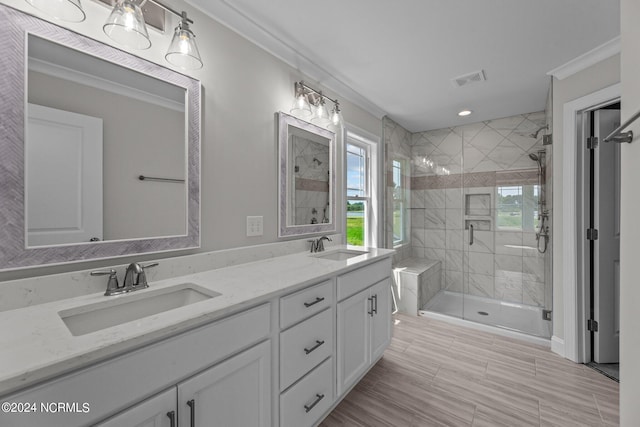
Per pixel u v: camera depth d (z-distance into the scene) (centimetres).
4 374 56
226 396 97
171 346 81
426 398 168
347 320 162
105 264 112
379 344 196
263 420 110
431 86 246
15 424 57
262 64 176
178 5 134
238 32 160
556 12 153
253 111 171
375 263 192
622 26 100
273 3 147
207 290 115
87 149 107
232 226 159
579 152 208
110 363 69
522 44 184
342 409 159
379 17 158
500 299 335
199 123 141
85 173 106
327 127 232
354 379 167
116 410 71
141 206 121
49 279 97
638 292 93
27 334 73
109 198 112
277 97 187
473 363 208
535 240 315
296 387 125
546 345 235
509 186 331
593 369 200
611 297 206
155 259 127
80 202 105
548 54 195
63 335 73
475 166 353
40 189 96
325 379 143
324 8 151
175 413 82
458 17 157
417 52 193
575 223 209
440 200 378
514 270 328
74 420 64
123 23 97
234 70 159
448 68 215
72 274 102
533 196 315
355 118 271
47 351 65
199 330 88
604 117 203
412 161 400
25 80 93
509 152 330
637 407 93
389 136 330
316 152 221
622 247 105
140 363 75
